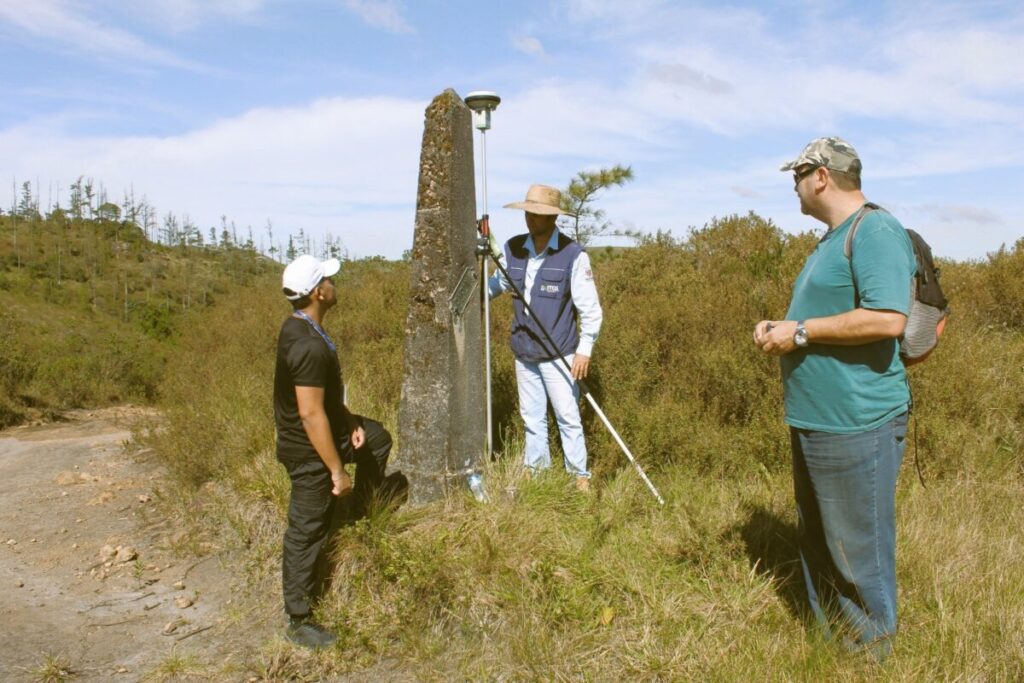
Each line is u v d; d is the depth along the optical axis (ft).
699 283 28.76
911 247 9.20
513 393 18.66
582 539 12.94
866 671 9.39
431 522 13.58
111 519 17.71
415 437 14.38
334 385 11.66
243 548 15.01
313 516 11.59
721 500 14.28
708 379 19.42
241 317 39.47
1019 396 18.30
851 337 8.89
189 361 33.73
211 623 12.69
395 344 25.45
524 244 15.23
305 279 11.26
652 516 13.97
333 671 10.91
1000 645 9.57
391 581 12.10
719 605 11.20
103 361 44.47
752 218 34.60
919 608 10.77
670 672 9.87
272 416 19.22
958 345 20.59
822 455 9.56
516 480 14.66
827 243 9.53
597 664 10.23
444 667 10.71
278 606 12.91
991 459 16.17
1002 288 27.48
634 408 17.40
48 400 35.96
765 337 9.73
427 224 14.08
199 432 18.97
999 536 12.87
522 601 11.37
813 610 10.50
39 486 20.68
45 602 13.75
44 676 11.01
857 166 9.41
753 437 16.44
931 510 13.83
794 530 13.10
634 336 21.25
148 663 11.41
